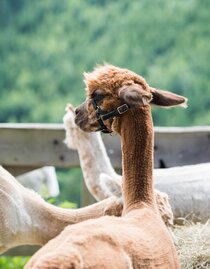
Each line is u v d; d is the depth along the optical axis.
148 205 6.34
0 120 26.94
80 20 28.45
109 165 8.34
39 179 10.52
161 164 9.91
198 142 9.95
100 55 26.94
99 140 8.33
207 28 26.19
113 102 6.49
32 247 9.58
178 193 8.11
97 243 5.45
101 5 28.73
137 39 26.52
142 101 6.08
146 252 5.73
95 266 5.31
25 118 26.67
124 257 5.52
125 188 6.41
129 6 27.66
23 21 29.84
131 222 6.02
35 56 28.69
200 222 8.18
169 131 9.91
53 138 9.88
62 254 5.25
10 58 28.92
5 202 7.48
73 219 7.55
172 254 6.07
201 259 7.62
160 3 26.92
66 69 27.45
